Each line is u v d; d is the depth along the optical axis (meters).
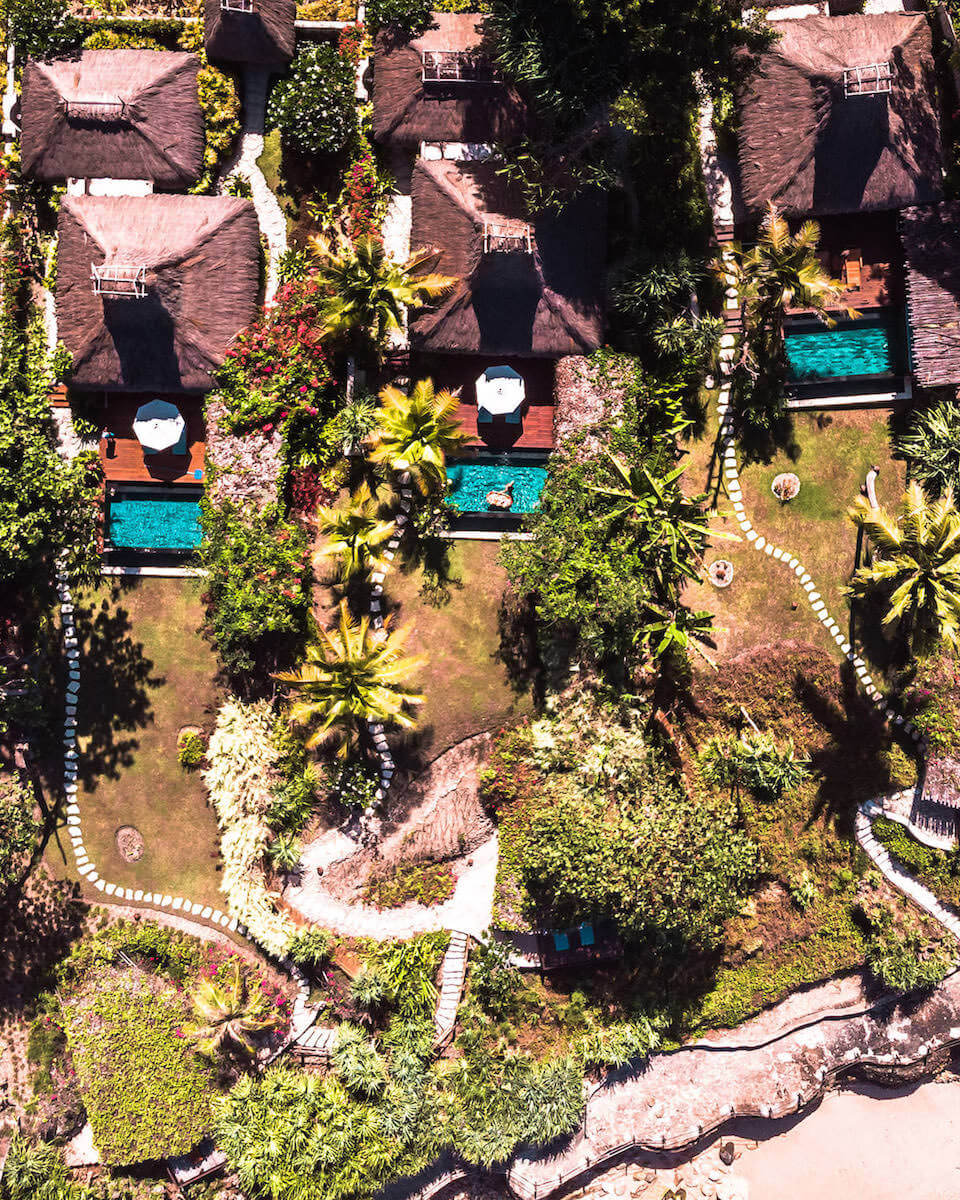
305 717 27.62
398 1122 29.66
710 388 29.92
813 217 28.98
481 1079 30.33
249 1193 29.88
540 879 28.22
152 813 30.30
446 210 27.36
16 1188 30.30
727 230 29.39
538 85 25.33
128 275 26.31
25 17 28.03
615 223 28.53
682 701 29.92
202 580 29.14
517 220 27.23
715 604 30.20
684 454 30.00
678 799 28.36
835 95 26.97
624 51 24.67
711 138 29.22
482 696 29.89
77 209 27.52
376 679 26.84
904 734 30.38
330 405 28.83
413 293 27.06
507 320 27.77
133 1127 29.92
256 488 28.55
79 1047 30.02
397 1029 30.06
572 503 28.08
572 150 27.19
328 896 30.36
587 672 28.84
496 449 29.33
